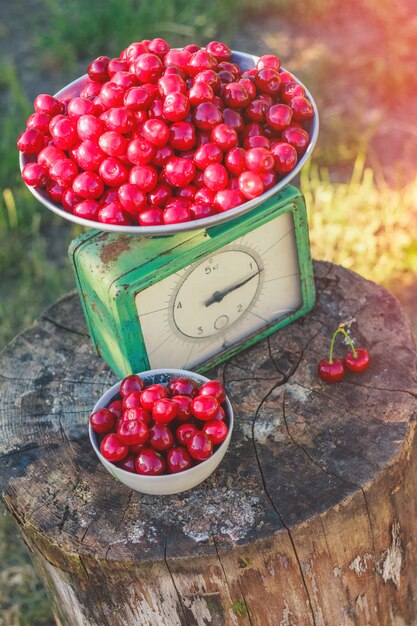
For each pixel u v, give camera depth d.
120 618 1.04
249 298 1.09
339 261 1.60
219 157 0.99
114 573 0.99
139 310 1.02
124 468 0.98
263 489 1.01
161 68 1.02
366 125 1.95
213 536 0.98
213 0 2.37
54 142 1.02
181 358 1.08
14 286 1.69
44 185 1.02
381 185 1.79
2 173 1.85
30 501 1.02
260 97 1.03
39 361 1.14
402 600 1.13
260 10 2.35
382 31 2.25
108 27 2.27
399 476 1.03
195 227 0.96
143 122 1.00
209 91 0.99
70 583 1.03
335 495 0.99
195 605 1.01
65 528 1.00
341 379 1.08
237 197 0.97
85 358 1.14
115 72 1.05
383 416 1.05
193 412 0.98
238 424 1.06
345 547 1.02
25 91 2.16
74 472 1.04
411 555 1.10
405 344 1.11
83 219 0.97
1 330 1.58
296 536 0.98
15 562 1.36
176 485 0.98
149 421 0.99
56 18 2.33
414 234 1.64
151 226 0.96
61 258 1.75
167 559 0.97
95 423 1.00
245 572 0.99
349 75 2.11
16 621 1.31
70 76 2.18
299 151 1.01
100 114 1.02
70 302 1.20
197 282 1.04
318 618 1.05
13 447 1.06
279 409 1.07
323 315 1.15
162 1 2.29
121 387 1.02
